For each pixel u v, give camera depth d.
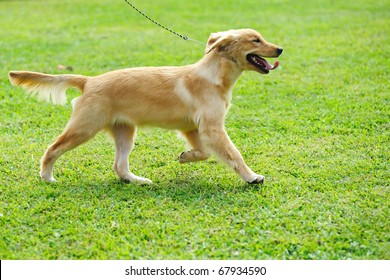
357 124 9.65
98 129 7.67
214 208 6.97
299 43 15.60
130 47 15.79
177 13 20.66
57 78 7.79
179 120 7.76
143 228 6.52
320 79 12.34
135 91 7.66
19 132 9.90
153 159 8.73
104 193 7.50
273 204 7.00
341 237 6.22
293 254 6.00
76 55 15.08
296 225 6.50
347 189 7.38
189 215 6.81
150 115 7.71
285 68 13.30
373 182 7.54
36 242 6.29
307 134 9.41
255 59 7.88
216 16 19.89
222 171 8.20
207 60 7.78
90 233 6.45
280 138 9.30
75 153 8.91
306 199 7.13
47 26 19.02
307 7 21.30
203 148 8.01
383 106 10.38
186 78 7.74
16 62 14.44
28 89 7.90
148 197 7.34
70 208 7.04
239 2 22.77
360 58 13.73
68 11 21.86
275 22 18.59
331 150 8.70
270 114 10.41
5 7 23.19
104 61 14.40
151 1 23.44
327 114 10.19
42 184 7.76
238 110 10.72
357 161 8.20
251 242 6.21
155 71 7.84
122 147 7.98
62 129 10.02
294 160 8.41
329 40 15.75
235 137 9.47
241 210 6.87
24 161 8.57
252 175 7.57
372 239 6.20
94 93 7.61
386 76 12.22
